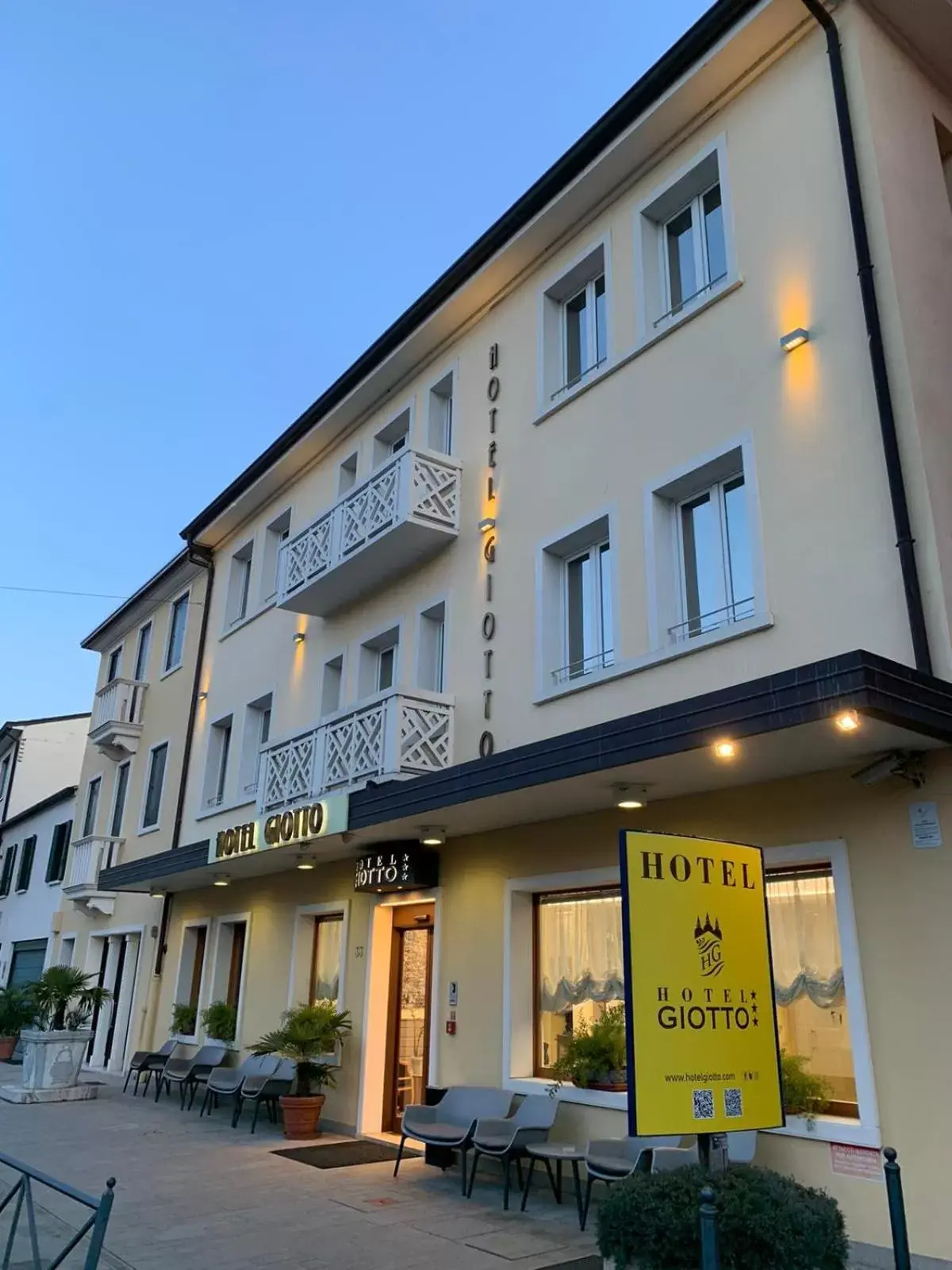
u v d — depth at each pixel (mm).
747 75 8930
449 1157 9172
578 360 10742
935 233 7895
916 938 6203
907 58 8445
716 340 8602
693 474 8516
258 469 16438
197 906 16234
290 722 14320
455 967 10023
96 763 22328
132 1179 8672
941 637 6332
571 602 9992
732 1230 4410
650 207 9742
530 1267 6098
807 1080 6672
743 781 7414
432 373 12797
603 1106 7988
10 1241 5305
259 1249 6504
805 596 7277
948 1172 5727
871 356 7176
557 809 8703
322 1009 11391
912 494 6730
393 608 12391
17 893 26094
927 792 6344
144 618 21453
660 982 4801
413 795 8898
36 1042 14203
